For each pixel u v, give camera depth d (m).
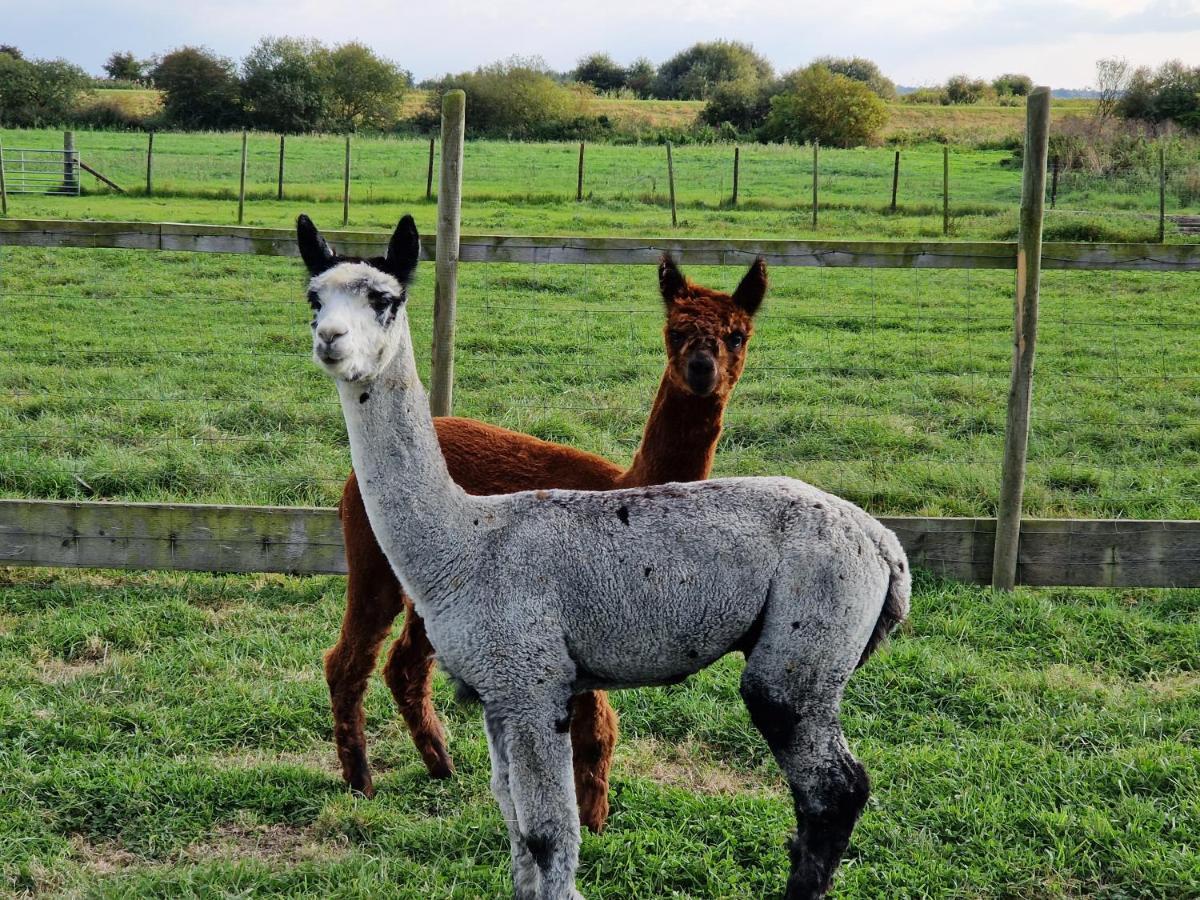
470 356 11.78
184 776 4.60
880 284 16.72
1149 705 5.25
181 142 40.56
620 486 4.60
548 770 3.45
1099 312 14.93
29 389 10.31
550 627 3.47
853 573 3.44
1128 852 4.05
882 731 5.09
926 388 10.98
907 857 4.11
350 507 4.55
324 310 3.46
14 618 6.17
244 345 12.20
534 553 3.51
